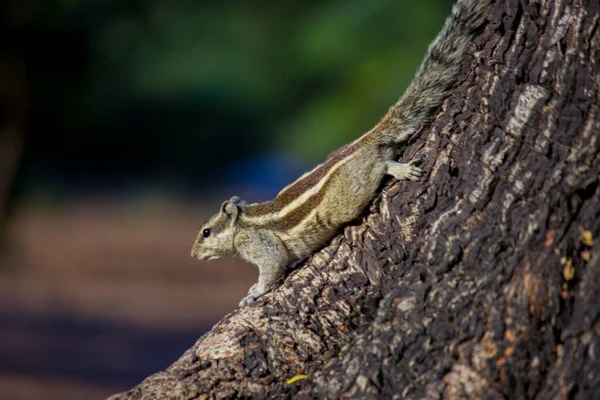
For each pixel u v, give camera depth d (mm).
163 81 57219
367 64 32844
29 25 33844
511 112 7668
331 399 7570
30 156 37906
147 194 55781
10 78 33375
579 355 6793
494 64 7914
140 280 31516
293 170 48375
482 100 7957
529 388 6934
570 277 7020
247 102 59562
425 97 9250
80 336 23031
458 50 8914
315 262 8875
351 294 8617
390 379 7391
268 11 52062
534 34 7668
